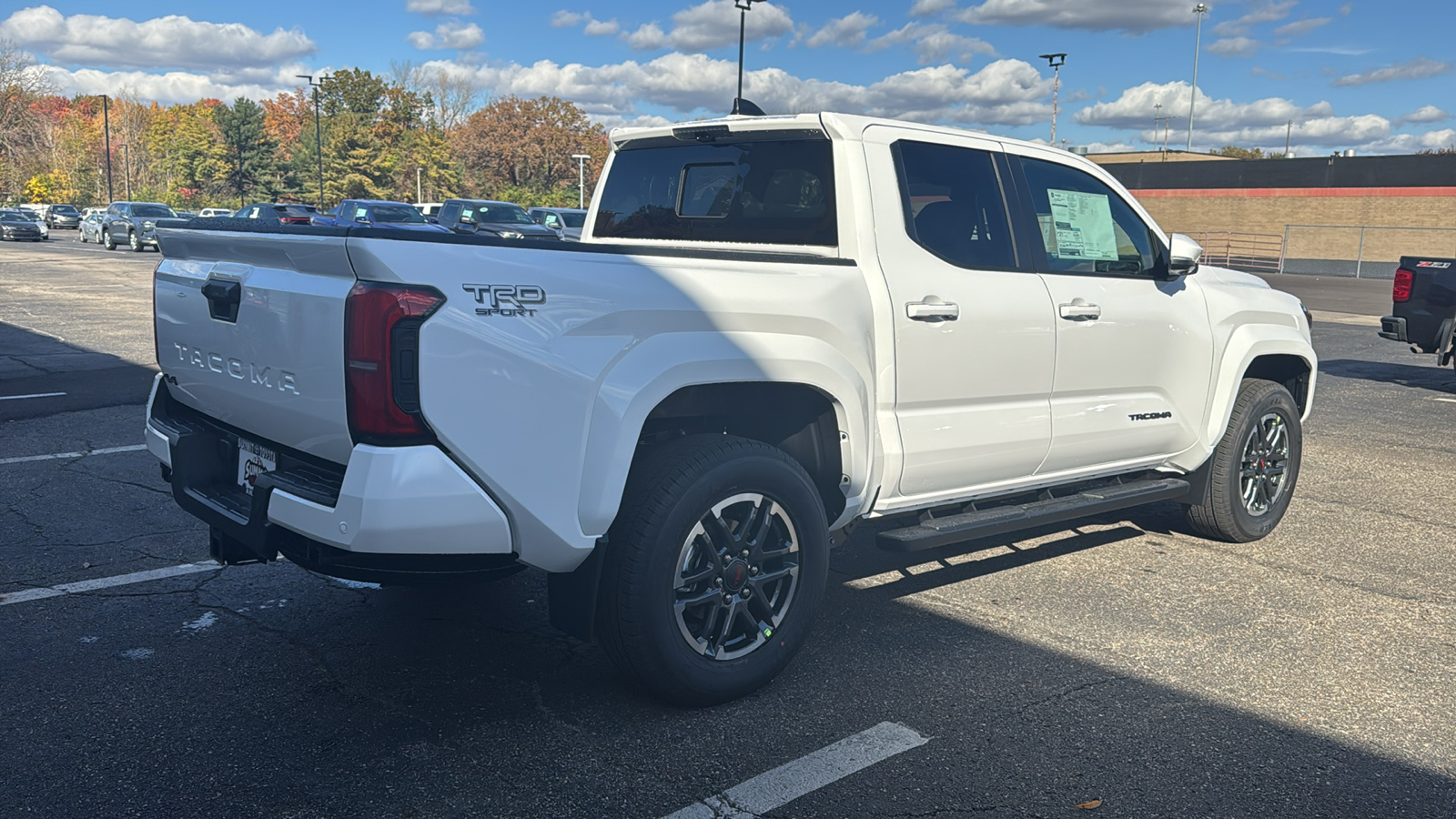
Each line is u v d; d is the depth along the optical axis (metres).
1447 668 4.01
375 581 3.17
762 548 3.58
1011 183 4.50
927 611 4.50
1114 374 4.82
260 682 3.68
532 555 3.14
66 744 3.21
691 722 3.43
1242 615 4.54
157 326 3.98
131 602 4.41
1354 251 41.16
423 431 2.93
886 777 3.10
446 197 113.38
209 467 3.73
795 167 4.14
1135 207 5.08
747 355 3.46
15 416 8.41
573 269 3.15
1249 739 3.39
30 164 113.06
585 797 2.96
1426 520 6.22
